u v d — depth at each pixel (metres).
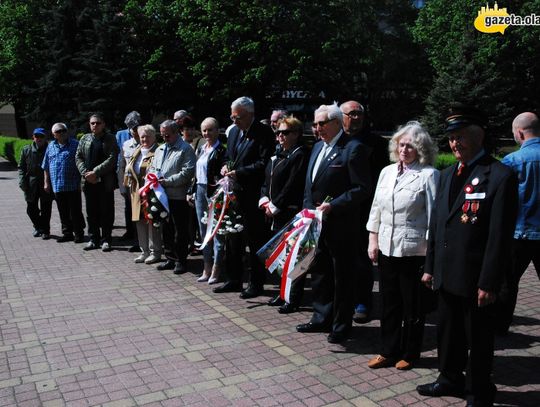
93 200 7.66
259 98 25.75
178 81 26.77
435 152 3.72
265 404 3.38
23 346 4.32
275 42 22.73
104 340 4.43
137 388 3.60
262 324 4.80
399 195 3.68
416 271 3.71
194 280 6.19
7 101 27.69
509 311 4.39
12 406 3.38
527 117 4.45
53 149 8.02
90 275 6.41
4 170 20.62
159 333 4.59
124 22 24.00
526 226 4.29
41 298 5.54
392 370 3.86
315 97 26.03
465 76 19.55
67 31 23.42
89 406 3.37
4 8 25.55
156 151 6.46
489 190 3.01
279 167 4.98
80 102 22.78
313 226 4.17
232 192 5.40
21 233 9.05
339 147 4.19
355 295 4.79
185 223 6.42
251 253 5.49
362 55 25.98
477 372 3.15
